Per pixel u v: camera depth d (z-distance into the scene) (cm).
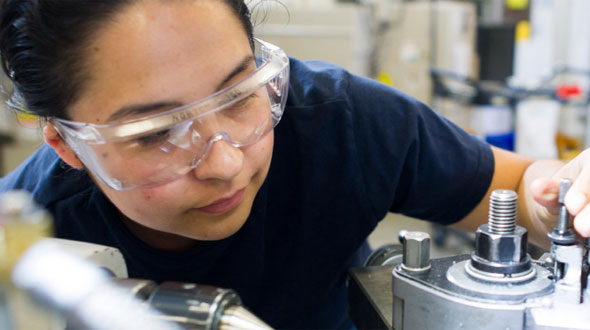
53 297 32
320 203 87
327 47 238
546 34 279
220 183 58
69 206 82
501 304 48
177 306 41
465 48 242
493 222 51
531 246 74
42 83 56
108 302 34
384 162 87
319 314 95
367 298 64
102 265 46
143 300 42
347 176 86
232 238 82
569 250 48
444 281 52
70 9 50
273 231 87
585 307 47
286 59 65
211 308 41
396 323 56
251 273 86
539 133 241
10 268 32
